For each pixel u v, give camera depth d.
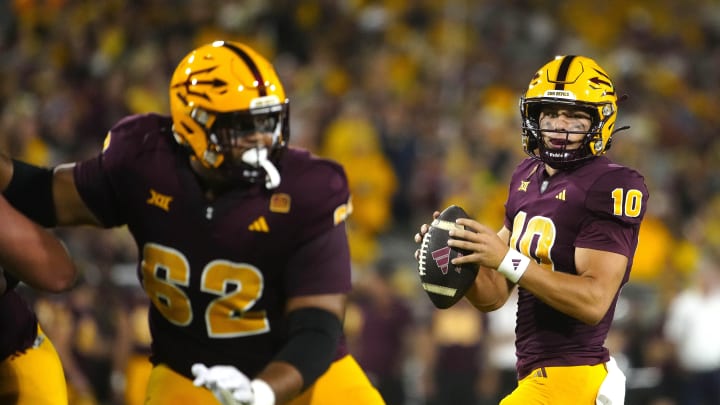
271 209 11.34
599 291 11.49
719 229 38.50
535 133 12.25
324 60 41.00
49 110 34.66
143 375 24.22
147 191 11.46
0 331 11.83
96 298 24.14
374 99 38.28
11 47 39.44
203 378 9.28
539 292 11.44
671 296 29.86
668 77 50.25
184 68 11.23
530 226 12.32
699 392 27.53
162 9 40.50
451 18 45.12
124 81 35.66
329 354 11.08
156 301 11.98
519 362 12.64
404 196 36.06
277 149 11.30
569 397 12.10
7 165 11.54
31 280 10.42
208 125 10.96
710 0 57.53
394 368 27.06
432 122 38.66
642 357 28.12
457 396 26.53
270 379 10.30
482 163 36.97
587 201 11.89
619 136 40.12
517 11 48.62
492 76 43.06
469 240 11.48
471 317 26.67
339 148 35.62
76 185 11.59
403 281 31.58
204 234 11.37
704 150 45.03
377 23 43.66
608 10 53.16
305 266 11.49
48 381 12.08
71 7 40.03
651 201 36.81
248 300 11.66
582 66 12.10
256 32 41.34
